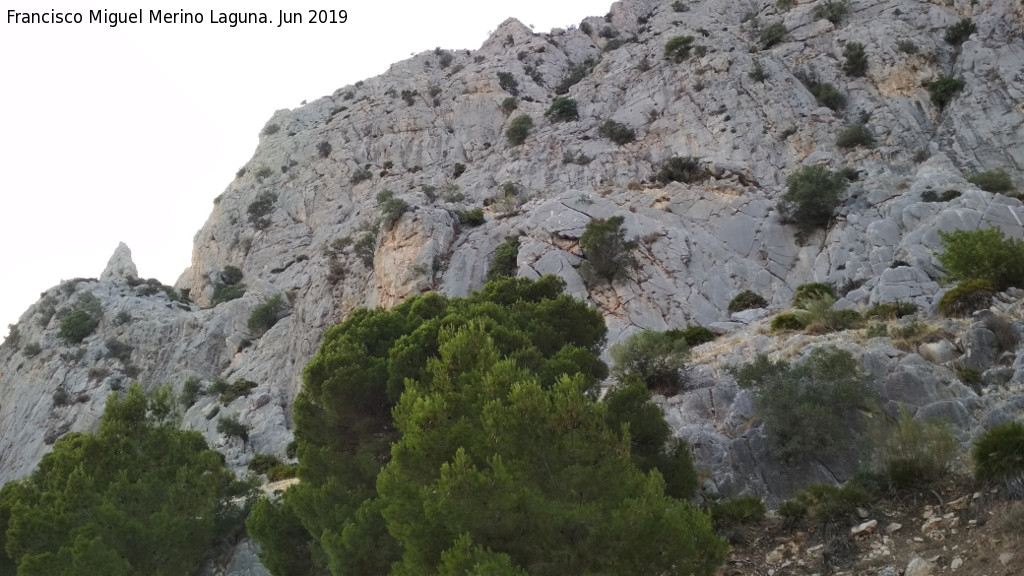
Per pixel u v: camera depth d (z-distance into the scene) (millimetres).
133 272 115000
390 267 60000
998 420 18781
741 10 108625
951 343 22844
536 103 103500
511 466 11992
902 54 76812
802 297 40750
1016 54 72875
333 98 130000
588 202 57844
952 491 14406
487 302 22516
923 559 12828
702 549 11844
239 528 22375
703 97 78312
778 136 71562
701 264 53219
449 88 111188
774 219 55875
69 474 20453
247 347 78750
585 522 11461
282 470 35031
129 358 84938
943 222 43500
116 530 18688
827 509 14578
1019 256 27562
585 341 23172
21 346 94938
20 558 19516
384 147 105000
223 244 106688
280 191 109250
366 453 18891
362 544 15633
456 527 11383
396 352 19594
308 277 85188
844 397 20359
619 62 94062
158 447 21188
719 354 27797
